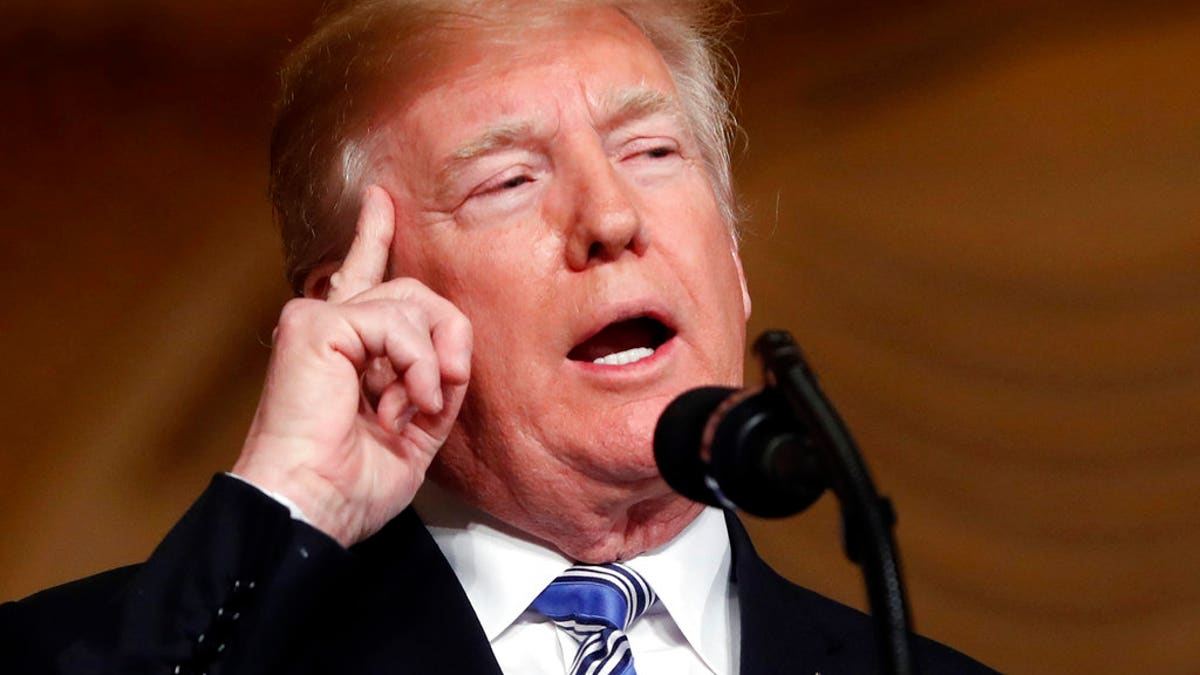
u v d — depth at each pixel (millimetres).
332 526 5848
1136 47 17125
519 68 6426
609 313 6148
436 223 6445
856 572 16000
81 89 17000
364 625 6215
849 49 17656
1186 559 15906
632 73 6531
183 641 5449
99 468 16844
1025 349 16688
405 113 6543
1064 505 16250
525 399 6254
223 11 16891
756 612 6504
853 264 17250
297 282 7199
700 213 6523
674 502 6426
